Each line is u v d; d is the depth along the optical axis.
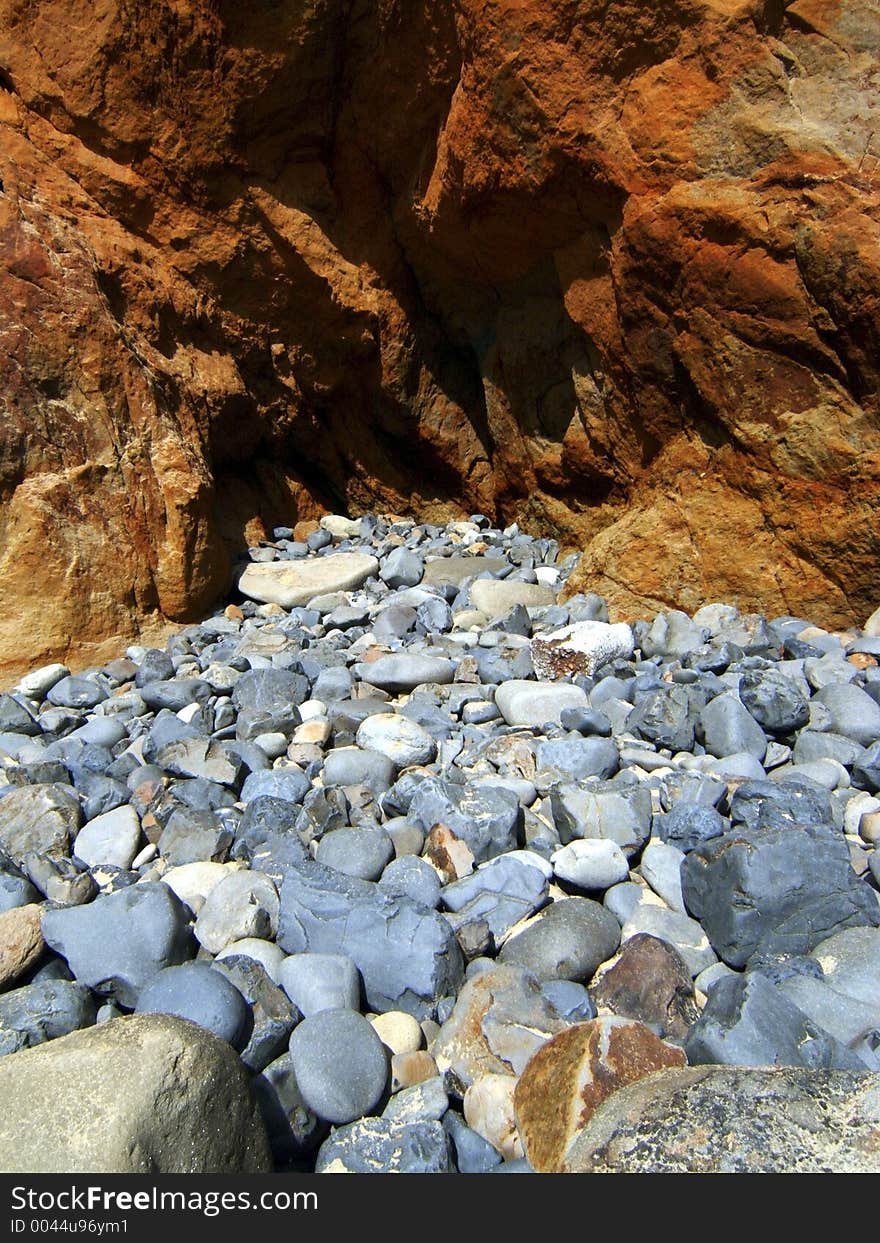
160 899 2.27
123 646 4.20
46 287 4.25
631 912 2.39
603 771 2.98
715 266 3.83
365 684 3.67
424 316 5.72
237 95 4.66
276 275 5.25
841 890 2.25
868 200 3.49
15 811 2.82
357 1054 1.90
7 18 4.59
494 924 2.36
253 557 5.24
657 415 4.31
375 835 2.57
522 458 5.39
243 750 3.18
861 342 3.58
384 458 6.17
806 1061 1.84
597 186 4.11
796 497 3.86
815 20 3.56
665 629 3.93
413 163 4.98
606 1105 1.69
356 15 4.52
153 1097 1.59
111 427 4.32
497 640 4.02
